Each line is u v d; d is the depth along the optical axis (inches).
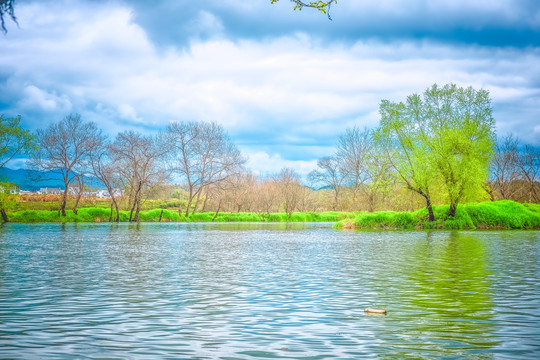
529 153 3814.0
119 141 3041.3
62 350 330.3
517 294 546.6
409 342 350.9
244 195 3905.0
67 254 1046.4
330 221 3961.6
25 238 1567.4
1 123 2613.2
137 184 3157.0
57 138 2824.8
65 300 514.0
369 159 2667.3
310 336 367.6
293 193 3914.9
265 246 1302.9
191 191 3646.7
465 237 1701.5
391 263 876.0
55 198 3371.1
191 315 439.5
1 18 386.0
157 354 321.7
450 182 2324.1
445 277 687.1
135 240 1519.4
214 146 3599.9
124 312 452.8
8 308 471.2
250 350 331.3
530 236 1754.4
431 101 2415.1
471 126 2330.2
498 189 3860.7
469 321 415.5
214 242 1459.2
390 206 3361.2
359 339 359.3
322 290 576.4
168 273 738.8
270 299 518.6
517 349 333.1
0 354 321.1
